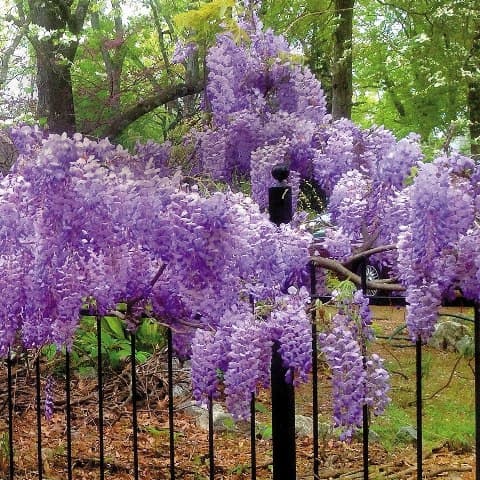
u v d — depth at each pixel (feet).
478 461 5.98
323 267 6.36
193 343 5.61
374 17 34.06
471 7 23.80
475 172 5.03
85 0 32.40
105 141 5.47
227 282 5.33
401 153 5.90
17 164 5.64
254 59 7.99
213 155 7.80
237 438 12.48
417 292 5.03
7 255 5.78
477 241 5.04
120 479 10.52
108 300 5.66
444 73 24.97
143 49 42.86
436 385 15.10
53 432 12.29
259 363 5.47
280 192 6.17
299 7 24.72
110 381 14.39
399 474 10.64
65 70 30.35
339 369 5.12
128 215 5.15
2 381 13.48
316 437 6.39
